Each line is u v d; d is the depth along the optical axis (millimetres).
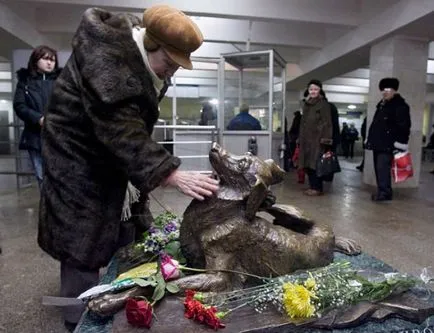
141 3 5086
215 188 1114
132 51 1109
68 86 1234
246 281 1117
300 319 949
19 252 2660
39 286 2135
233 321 942
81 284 1367
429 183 6125
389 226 3303
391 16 5289
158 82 1225
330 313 977
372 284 1060
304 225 1310
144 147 1091
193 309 936
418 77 5672
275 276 1125
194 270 1093
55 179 1274
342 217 3619
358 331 961
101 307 985
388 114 4312
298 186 5602
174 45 1107
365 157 6062
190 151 5461
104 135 1095
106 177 1284
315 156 4605
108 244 1321
